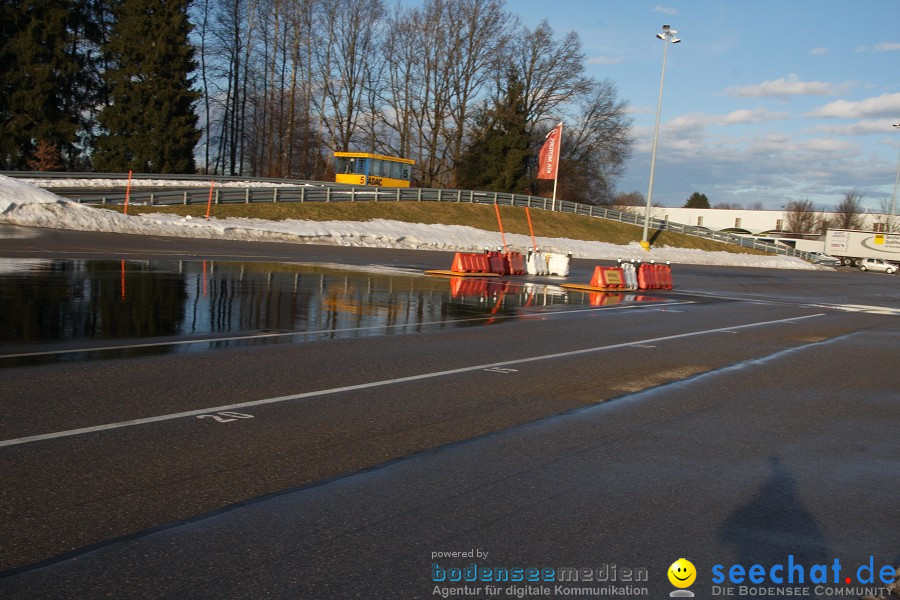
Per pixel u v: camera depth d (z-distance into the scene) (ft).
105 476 16.11
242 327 38.27
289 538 13.48
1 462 16.58
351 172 186.91
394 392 25.94
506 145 244.22
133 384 24.71
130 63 184.75
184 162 185.26
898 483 18.51
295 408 22.90
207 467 17.06
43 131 179.11
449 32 246.88
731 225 411.54
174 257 75.61
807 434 23.09
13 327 33.76
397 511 15.03
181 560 12.41
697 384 30.63
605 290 81.30
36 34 180.96
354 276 71.77
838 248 254.47
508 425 22.39
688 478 18.04
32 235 84.43
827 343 47.09
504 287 74.59
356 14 243.81
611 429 22.52
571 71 253.44
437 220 172.86
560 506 15.75
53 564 12.07
